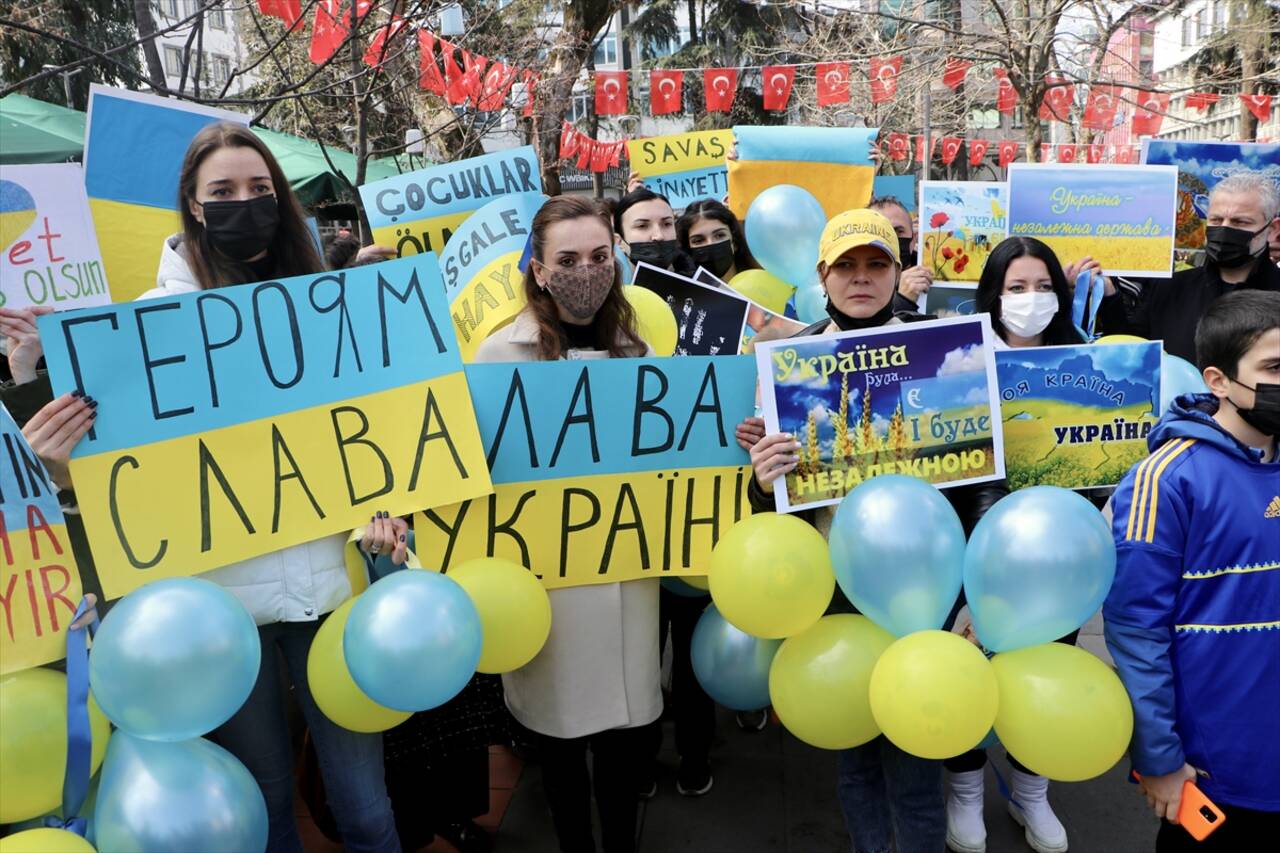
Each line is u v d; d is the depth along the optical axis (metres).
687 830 3.05
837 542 2.12
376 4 4.82
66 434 2.03
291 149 9.18
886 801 2.48
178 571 2.10
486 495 2.38
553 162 11.32
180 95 3.97
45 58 12.31
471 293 3.46
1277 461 2.04
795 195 4.12
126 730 1.79
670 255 4.11
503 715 2.91
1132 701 2.01
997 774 2.89
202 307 2.18
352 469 2.25
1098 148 16.72
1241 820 2.00
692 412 2.48
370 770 2.33
